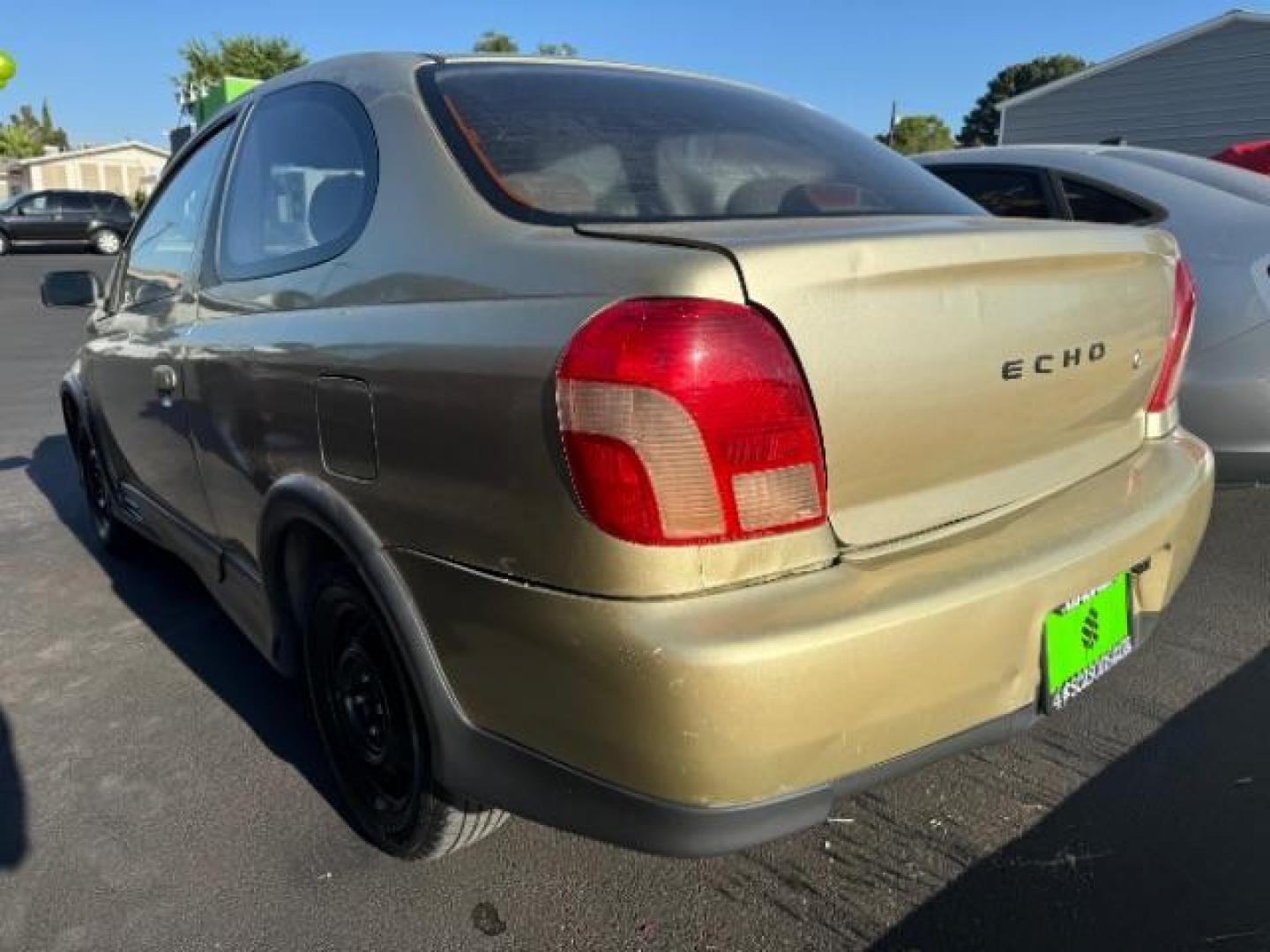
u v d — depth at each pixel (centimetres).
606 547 150
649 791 153
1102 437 218
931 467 177
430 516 177
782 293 155
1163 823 236
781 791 153
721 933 206
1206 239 373
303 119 249
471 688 175
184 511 304
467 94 219
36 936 209
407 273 192
